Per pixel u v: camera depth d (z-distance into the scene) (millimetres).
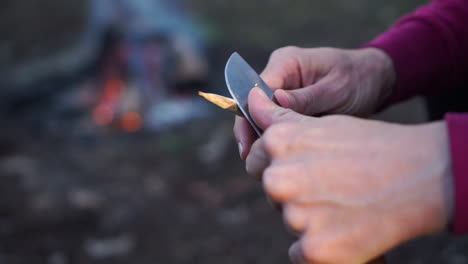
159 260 2154
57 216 2432
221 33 4555
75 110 3766
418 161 554
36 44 4949
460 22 1129
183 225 2373
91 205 2516
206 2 5391
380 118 3029
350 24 4754
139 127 3463
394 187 554
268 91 846
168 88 3842
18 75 4238
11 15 5527
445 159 545
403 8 4836
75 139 3361
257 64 4070
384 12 4855
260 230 2295
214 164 2846
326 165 577
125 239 2295
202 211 2473
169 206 2521
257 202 2496
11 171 2873
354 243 566
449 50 1128
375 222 559
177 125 3373
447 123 556
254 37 4594
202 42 4262
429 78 1144
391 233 558
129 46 3959
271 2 5387
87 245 2256
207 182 2697
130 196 2611
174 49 3857
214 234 2301
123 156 3047
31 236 2303
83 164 2971
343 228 568
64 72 4160
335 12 5035
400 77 1118
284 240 2215
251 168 705
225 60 4172
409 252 1981
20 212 2463
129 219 2426
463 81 1179
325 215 574
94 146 3254
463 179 527
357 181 565
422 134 566
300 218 581
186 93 3814
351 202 565
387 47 1120
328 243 569
